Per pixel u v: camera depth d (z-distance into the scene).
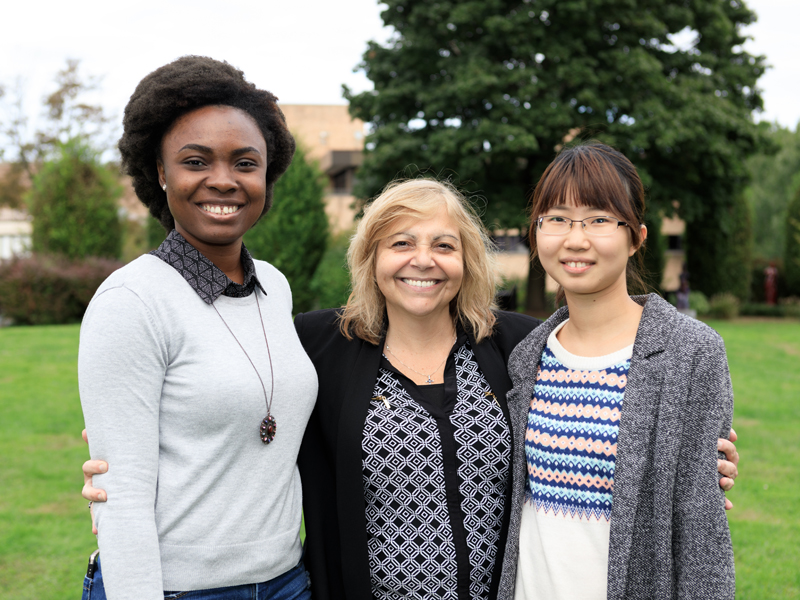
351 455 1.98
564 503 1.73
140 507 1.51
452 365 2.15
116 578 1.46
